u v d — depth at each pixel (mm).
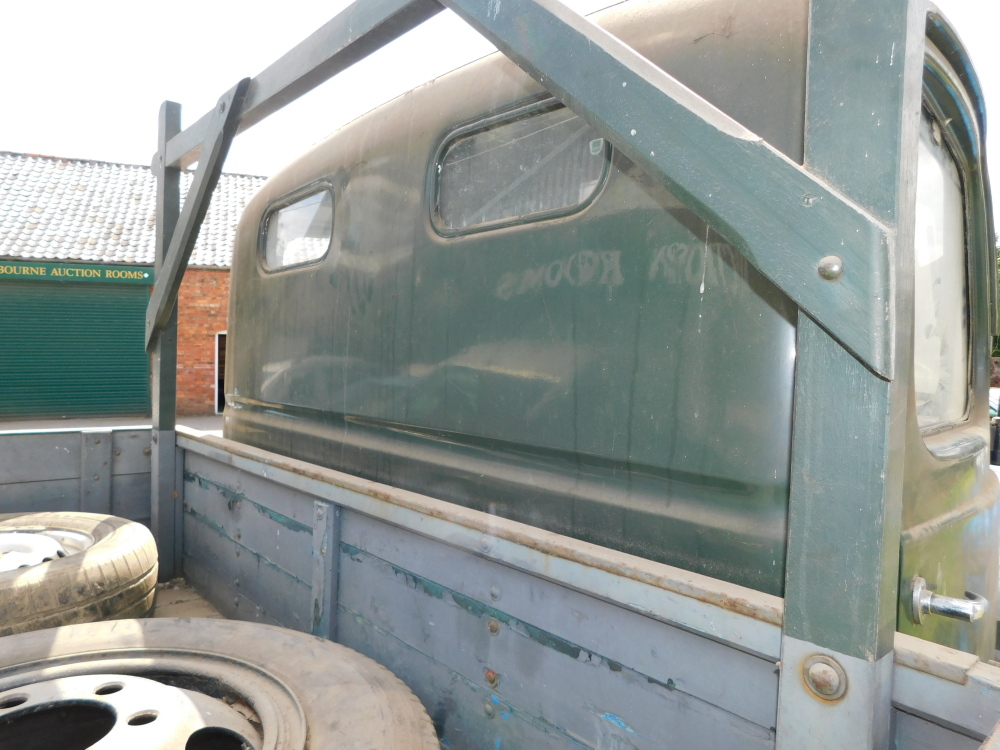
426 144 1916
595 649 1300
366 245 2125
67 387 16438
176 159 3031
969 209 1795
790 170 925
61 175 18641
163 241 3164
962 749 916
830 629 950
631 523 1401
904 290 908
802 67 1208
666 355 1325
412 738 1336
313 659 1626
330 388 2287
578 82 1128
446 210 1865
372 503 1799
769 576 1194
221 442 2705
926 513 1291
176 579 3119
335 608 1997
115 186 18953
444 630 1628
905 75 896
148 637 1756
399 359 1980
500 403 1658
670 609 1154
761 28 1282
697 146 996
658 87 1035
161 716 1354
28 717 1478
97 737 1557
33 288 15977
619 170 1420
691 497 1314
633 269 1381
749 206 956
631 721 1240
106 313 16656
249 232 2875
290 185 2584
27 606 2078
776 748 1009
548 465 1580
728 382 1237
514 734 1449
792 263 924
